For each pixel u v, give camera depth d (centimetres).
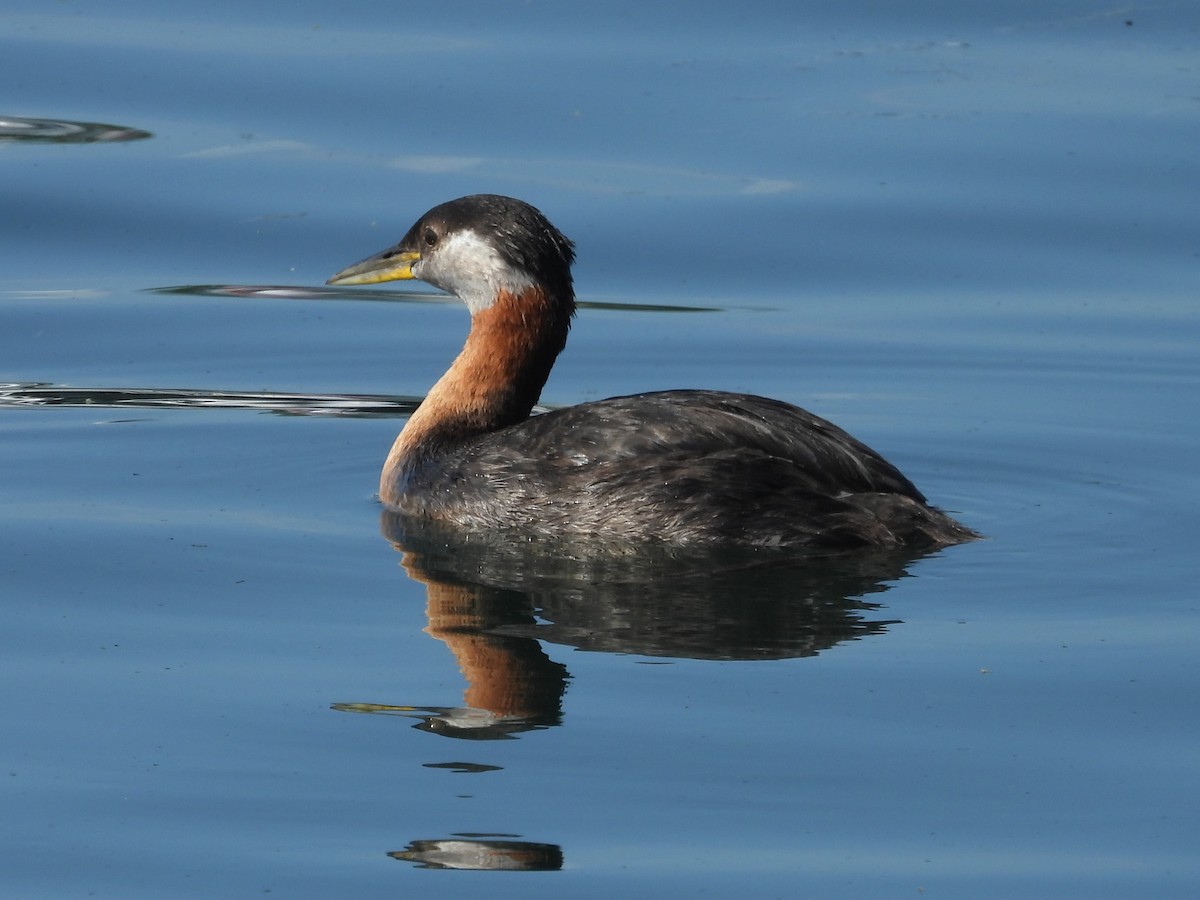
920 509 1283
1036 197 2025
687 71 2270
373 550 1287
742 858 870
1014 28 2409
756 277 1920
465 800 922
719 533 1265
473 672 1070
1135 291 1880
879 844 883
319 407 1647
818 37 2375
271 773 949
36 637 1124
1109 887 845
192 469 1470
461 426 1426
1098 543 1288
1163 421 1580
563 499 1306
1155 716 1009
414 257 1478
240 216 2012
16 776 945
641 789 932
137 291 1902
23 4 2464
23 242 1981
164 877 855
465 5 2448
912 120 2150
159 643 1116
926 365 1731
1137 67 2275
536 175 2045
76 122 2155
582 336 1814
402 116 2166
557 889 843
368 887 844
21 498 1389
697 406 1316
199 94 2216
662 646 1106
